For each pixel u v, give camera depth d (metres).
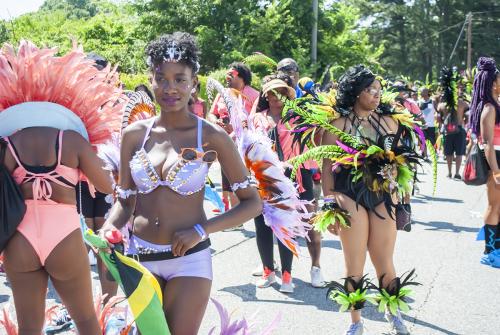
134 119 3.71
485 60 6.47
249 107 7.02
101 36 28.56
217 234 8.07
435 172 4.97
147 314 2.89
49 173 3.24
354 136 4.56
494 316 5.19
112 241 2.97
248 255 7.09
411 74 67.50
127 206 3.26
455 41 65.38
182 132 3.16
